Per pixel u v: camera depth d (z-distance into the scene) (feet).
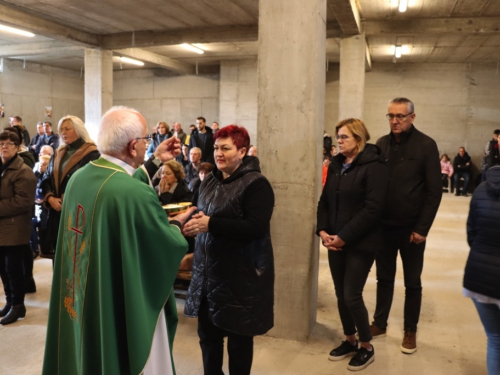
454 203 36.58
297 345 10.21
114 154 5.70
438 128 46.88
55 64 50.44
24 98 48.57
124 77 56.03
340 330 11.07
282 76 10.15
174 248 5.61
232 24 32.17
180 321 11.39
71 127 11.31
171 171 12.25
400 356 9.75
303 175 10.17
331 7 23.80
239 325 6.87
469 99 46.14
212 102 52.75
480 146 46.19
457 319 11.97
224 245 6.94
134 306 5.30
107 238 5.36
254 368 9.13
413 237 9.40
